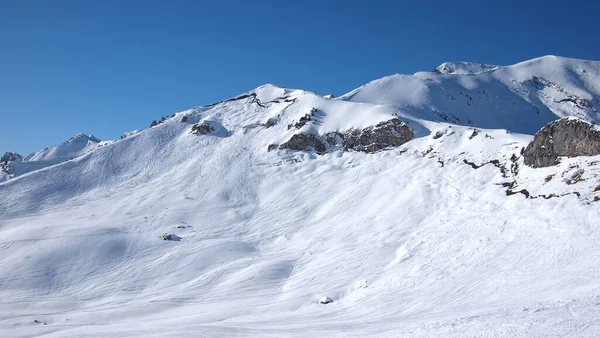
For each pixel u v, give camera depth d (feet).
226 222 189.06
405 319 80.59
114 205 217.36
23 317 124.67
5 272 152.66
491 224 128.36
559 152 145.89
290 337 69.92
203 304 126.00
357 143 232.53
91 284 147.23
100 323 117.60
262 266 143.43
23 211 222.07
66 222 196.65
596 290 70.74
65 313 127.95
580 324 49.67
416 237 139.44
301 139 242.78
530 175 148.46
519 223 122.11
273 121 272.72
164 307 126.31
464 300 90.68
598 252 92.73
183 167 250.16
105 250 165.07
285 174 223.30
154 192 225.35
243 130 276.00
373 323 80.23
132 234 179.42
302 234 169.07
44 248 165.99
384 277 119.96
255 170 231.30
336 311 106.22
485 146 182.50
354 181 199.93
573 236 104.27
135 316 121.49
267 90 327.88
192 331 82.33
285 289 129.39
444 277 108.17
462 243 124.06
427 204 160.15
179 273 149.69
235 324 96.94
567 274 87.51
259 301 123.13
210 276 145.38
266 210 196.44
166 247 168.25
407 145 216.95
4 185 246.06
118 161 266.98
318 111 266.16
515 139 175.83
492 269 103.71
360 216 170.91
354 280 124.26
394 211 163.53
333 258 141.59
